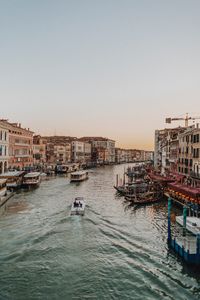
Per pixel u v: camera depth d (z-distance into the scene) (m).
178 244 19.22
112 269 17.39
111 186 57.41
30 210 32.00
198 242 17.38
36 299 14.09
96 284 15.58
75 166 92.75
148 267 17.73
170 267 17.75
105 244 21.52
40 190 47.97
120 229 25.58
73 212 29.70
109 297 14.37
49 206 34.44
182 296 14.60
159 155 83.50
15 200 38.06
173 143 57.50
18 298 14.15
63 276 16.41
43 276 16.33
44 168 79.12
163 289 15.23
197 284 15.84
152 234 24.12
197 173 40.34
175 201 35.62
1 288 14.99
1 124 50.38
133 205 36.34
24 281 15.74
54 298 14.21
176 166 54.12
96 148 150.88
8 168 56.81
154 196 40.38
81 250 20.25
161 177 51.97
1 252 19.53
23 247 20.47
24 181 49.28
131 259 18.91
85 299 14.17
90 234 23.81
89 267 17.59
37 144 86.88
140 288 15.28
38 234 23.34
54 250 20.06
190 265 17.53
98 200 40.44
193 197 29.75
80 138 174.12
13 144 63.22
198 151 41.62
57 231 24.30
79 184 58.97
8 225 25.83
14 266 17.48
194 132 43.47
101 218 29.38
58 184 57.59
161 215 31.08
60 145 107.81
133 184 51.09
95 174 90.81
